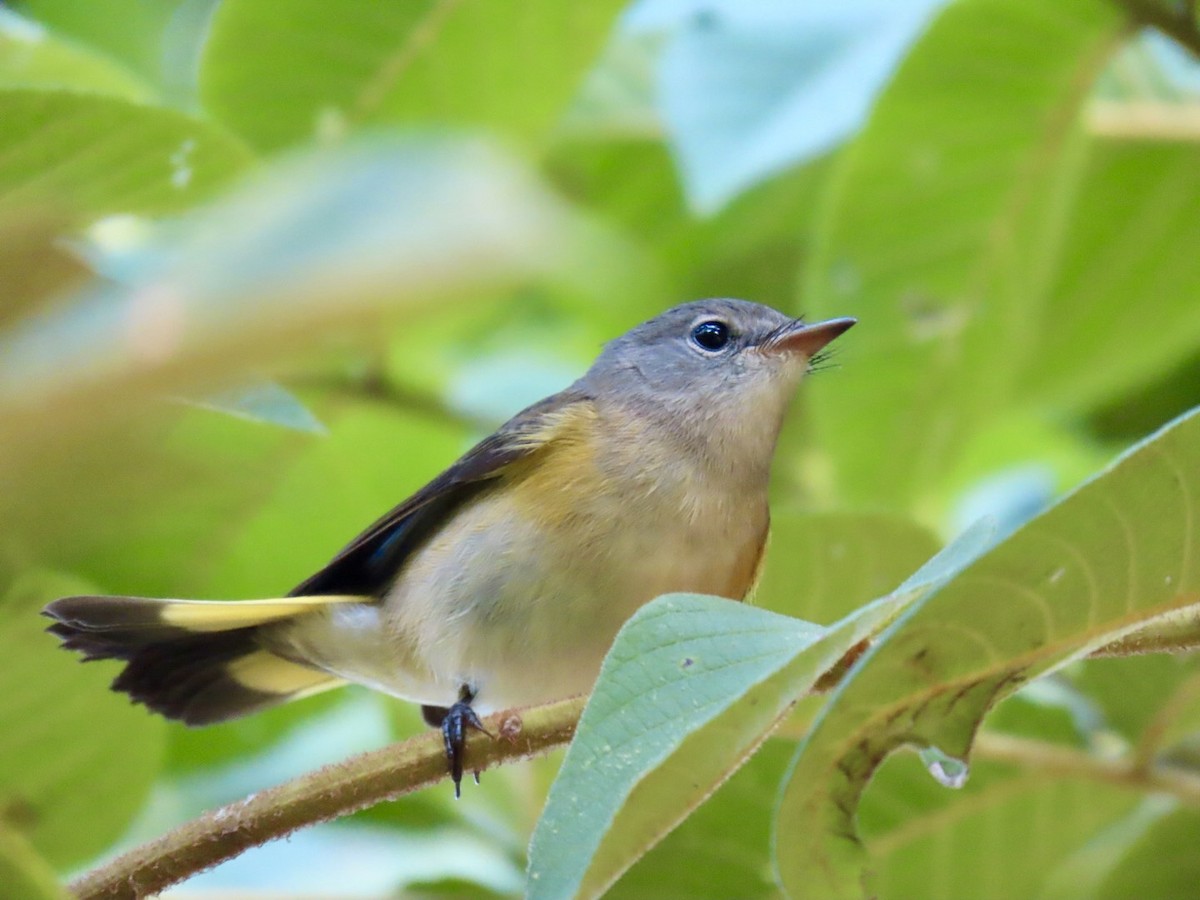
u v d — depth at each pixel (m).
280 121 9.57
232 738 10.38
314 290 1.20
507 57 9.40
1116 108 11.02
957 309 10.70
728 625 4.46
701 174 9.38
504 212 1.26
